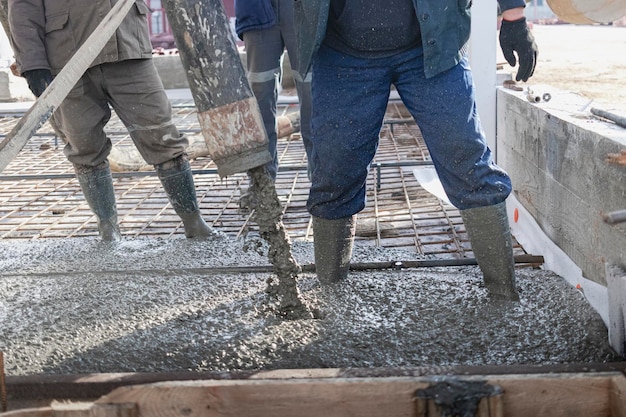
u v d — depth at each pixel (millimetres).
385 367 2574
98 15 3920
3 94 10133
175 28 2656
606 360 2707
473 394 2164
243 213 5094
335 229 3367
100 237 4500
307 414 2238
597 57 12453
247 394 2232
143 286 3520
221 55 2658
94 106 4145
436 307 3117
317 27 2928
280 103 9000
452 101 2975
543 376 2188
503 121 4578
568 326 2904
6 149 2346
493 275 3168
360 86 3047
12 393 2428
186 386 2236
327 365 2697
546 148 3744
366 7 2934
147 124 4160
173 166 4301
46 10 3977
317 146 3170
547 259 3764
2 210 5434
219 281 3557
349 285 3422
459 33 2930
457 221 4691
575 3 3094
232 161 2736
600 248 3051
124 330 3025
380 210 5047
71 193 5832
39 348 2908
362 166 3197
